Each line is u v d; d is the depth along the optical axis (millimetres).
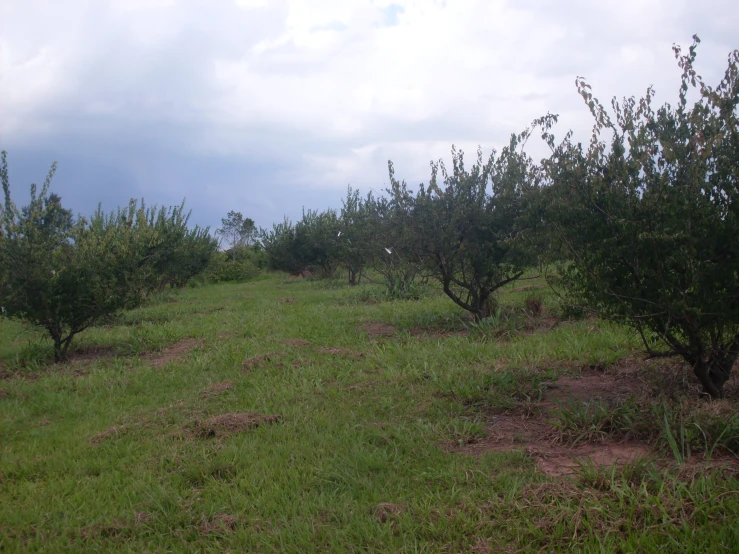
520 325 8062
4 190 8164
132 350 8578
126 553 3146
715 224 3787
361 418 4957
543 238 5020
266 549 3078
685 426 3840
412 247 8492
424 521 3174
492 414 4863
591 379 5523
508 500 3279
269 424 4949
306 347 7906
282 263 23688
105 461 4438
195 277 26000
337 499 3559
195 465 4152
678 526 2869
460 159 8461
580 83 4395
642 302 4121
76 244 8797
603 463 3596
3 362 8320
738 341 4258
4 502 3869
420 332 8688
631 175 4188
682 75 4203
